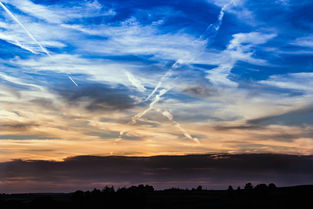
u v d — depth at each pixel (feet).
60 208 391.86
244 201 462.19
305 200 441.68
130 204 394.93
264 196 494.59
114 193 401.49
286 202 436.76
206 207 414.41
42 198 411.75
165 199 491.72
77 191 415.85
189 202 459.73
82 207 385.70
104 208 384.68
